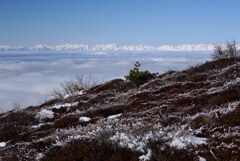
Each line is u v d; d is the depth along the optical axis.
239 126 8.56
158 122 10.48
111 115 14.80
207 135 8.23
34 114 17.62
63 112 17.86
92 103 18.86
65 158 7.65
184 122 9.91
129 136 7.95
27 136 13.36
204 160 6.80
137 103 15.55
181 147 7.24
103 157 7.42
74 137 8.70
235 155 6.70
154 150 7.16
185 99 13.52
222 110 10.01
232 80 16.11
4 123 16.00
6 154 10.27
